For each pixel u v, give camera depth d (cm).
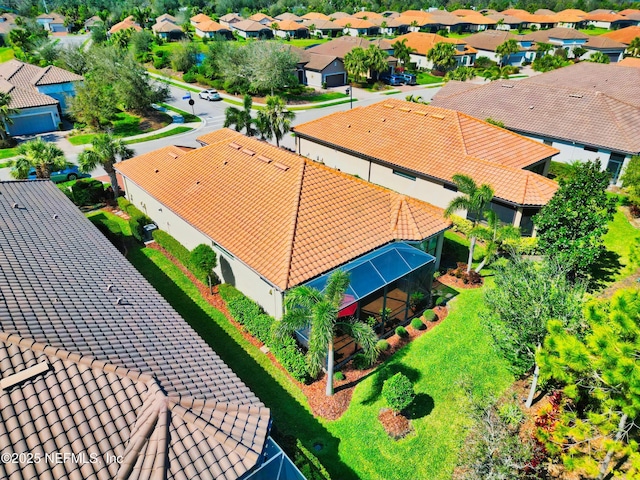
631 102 4984
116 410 1195
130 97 5984
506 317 1731
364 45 9200
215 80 7912
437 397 1922
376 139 3953
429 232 2544
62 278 1753
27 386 1180
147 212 3353
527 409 1841
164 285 2677
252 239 2364
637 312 1151
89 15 15650
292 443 1602
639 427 1280
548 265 1956
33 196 2606
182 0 17812
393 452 1691
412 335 2283
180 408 1220
